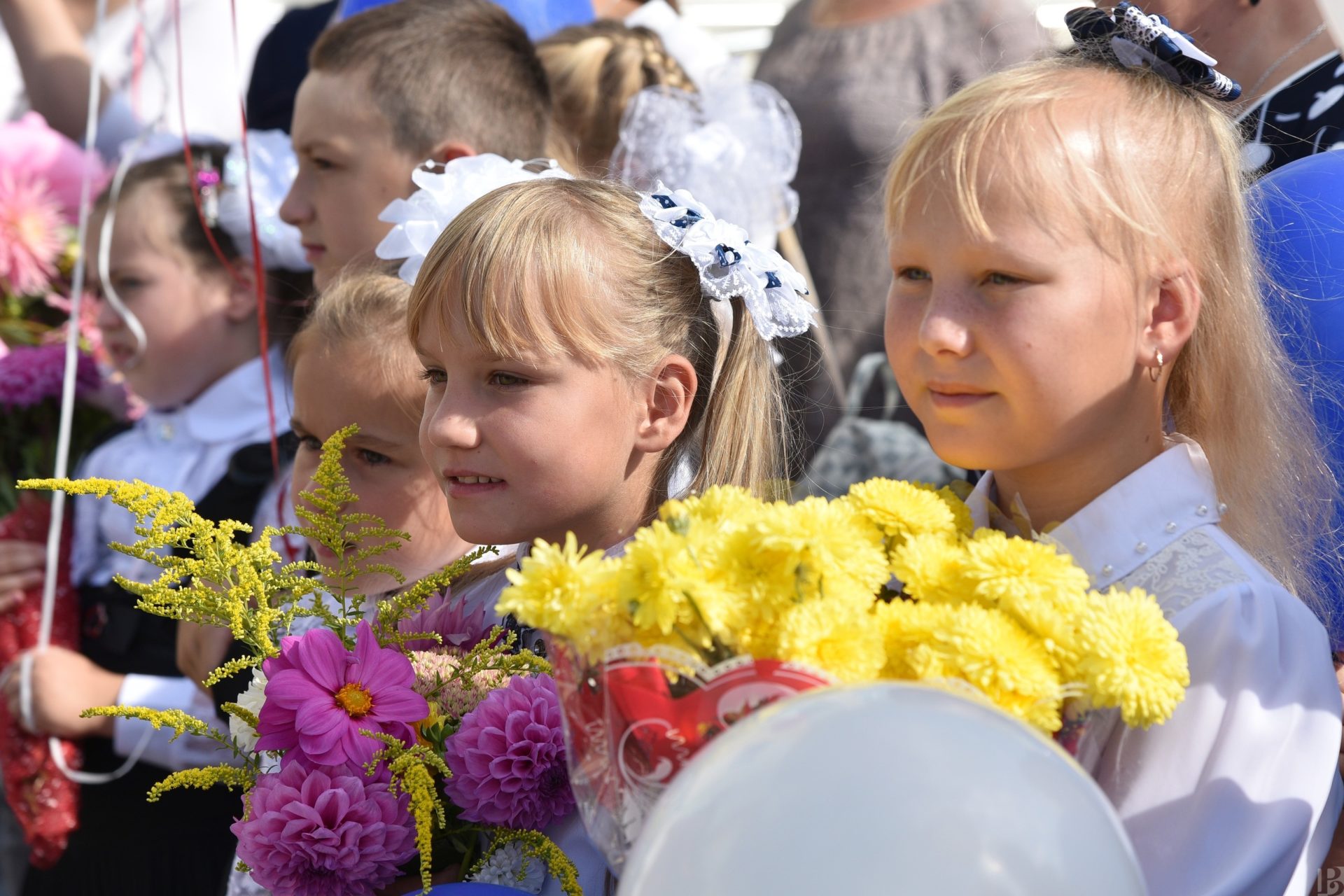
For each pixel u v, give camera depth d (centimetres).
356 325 184
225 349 296
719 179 299
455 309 146
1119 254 124
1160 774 121
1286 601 129
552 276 147
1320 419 157
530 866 139
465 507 147
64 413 296
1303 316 159
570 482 147
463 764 133
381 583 183
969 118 126
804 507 108
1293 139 203
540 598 102
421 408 181
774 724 89
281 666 131
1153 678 102
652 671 103
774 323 168
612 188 164
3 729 277
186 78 413
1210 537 132
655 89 308
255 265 241
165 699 275
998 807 83
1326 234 161
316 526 141
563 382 146
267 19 427
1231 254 139
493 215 150
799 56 326
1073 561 129
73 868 276
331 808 127
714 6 434
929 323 124
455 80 249
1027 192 122
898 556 113
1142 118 131
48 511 304
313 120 249
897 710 88
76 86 405
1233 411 141
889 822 82
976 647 100
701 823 86
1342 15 157
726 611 100
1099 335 124
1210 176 136
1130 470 134
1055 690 101
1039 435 125
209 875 268
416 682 140
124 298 295
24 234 356
